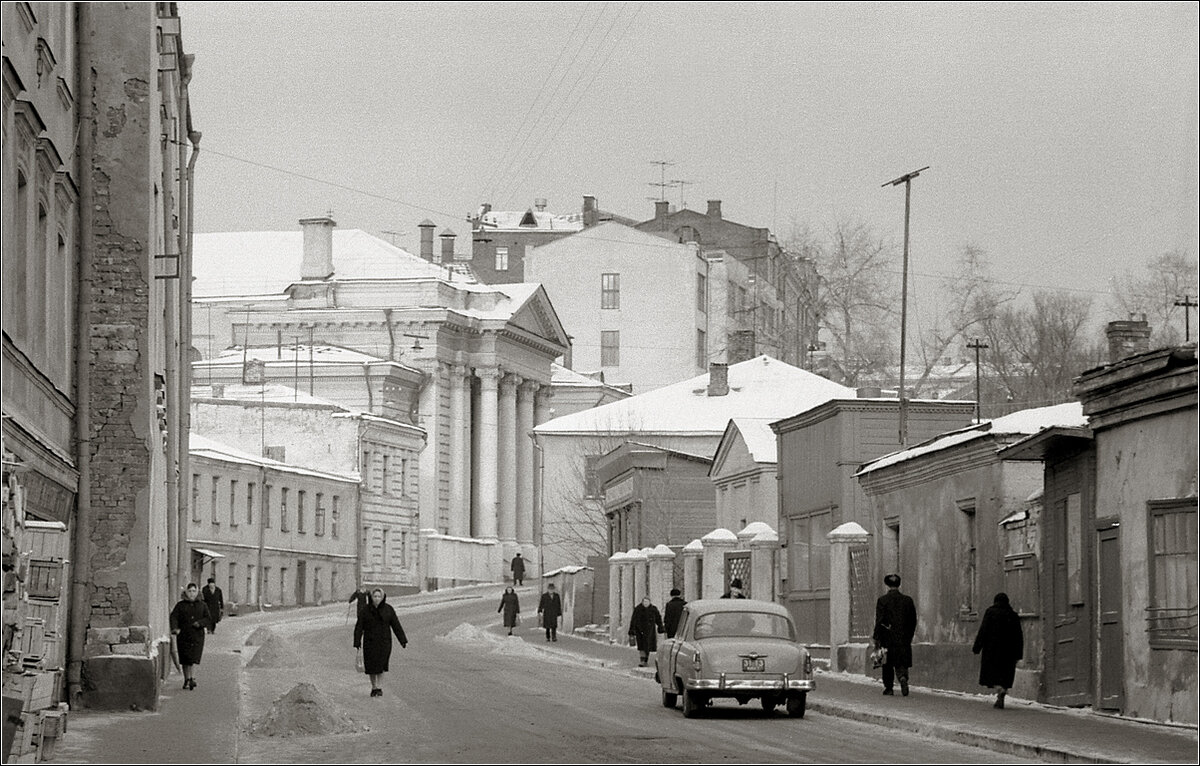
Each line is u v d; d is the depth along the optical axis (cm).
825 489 4347
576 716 2780
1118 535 2620
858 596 3953
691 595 5025
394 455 11181
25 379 2219
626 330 14300
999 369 8844
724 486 5741
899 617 3141
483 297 13350
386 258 13375
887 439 4259
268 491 9169
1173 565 2469
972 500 3266
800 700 2786
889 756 2133
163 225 3338
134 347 2811
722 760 2053
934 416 4309
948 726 2406
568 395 14162
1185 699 2405
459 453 12925
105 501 2786
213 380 12006
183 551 3978
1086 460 2731
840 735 2455
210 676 3856
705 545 4809
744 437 5334
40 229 2450
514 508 13475
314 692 2480
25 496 2070
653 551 5541
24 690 1783
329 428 10450
